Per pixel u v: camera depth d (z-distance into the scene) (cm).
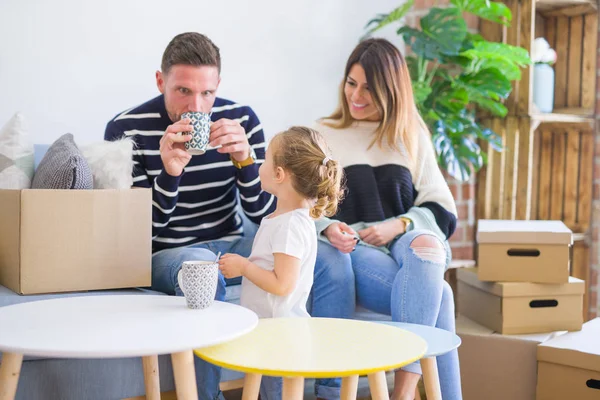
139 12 274
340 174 192
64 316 145
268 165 192
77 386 170
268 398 187
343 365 129
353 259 226
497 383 246
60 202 182
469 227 350
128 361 176
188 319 144
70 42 260
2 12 246
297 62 318
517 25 333
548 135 373
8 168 204
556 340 242
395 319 205
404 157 242
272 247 180
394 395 191
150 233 194
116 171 203
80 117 263
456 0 318
